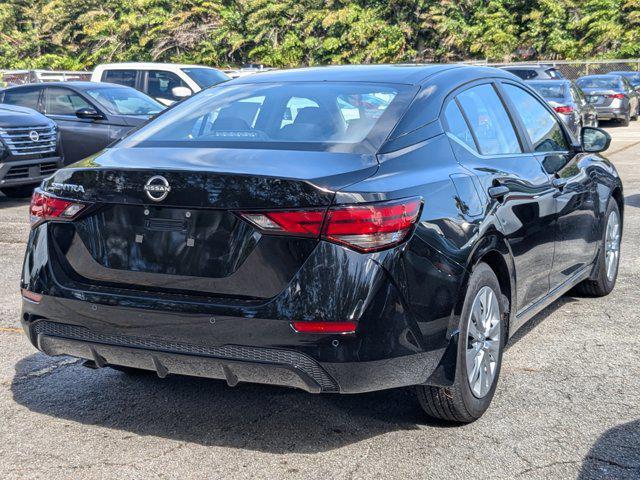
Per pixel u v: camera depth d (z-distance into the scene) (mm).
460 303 3502
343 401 4094
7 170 10625
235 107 4059
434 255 3361
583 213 5258
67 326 3506
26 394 4211
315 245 3123
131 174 3344
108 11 71688
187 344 3258
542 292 4730
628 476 3275
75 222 3510
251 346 3166
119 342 3396
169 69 16781
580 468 3344
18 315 5715
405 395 4156
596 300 6016
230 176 3191
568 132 5461
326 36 61844
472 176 3820
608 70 37719
